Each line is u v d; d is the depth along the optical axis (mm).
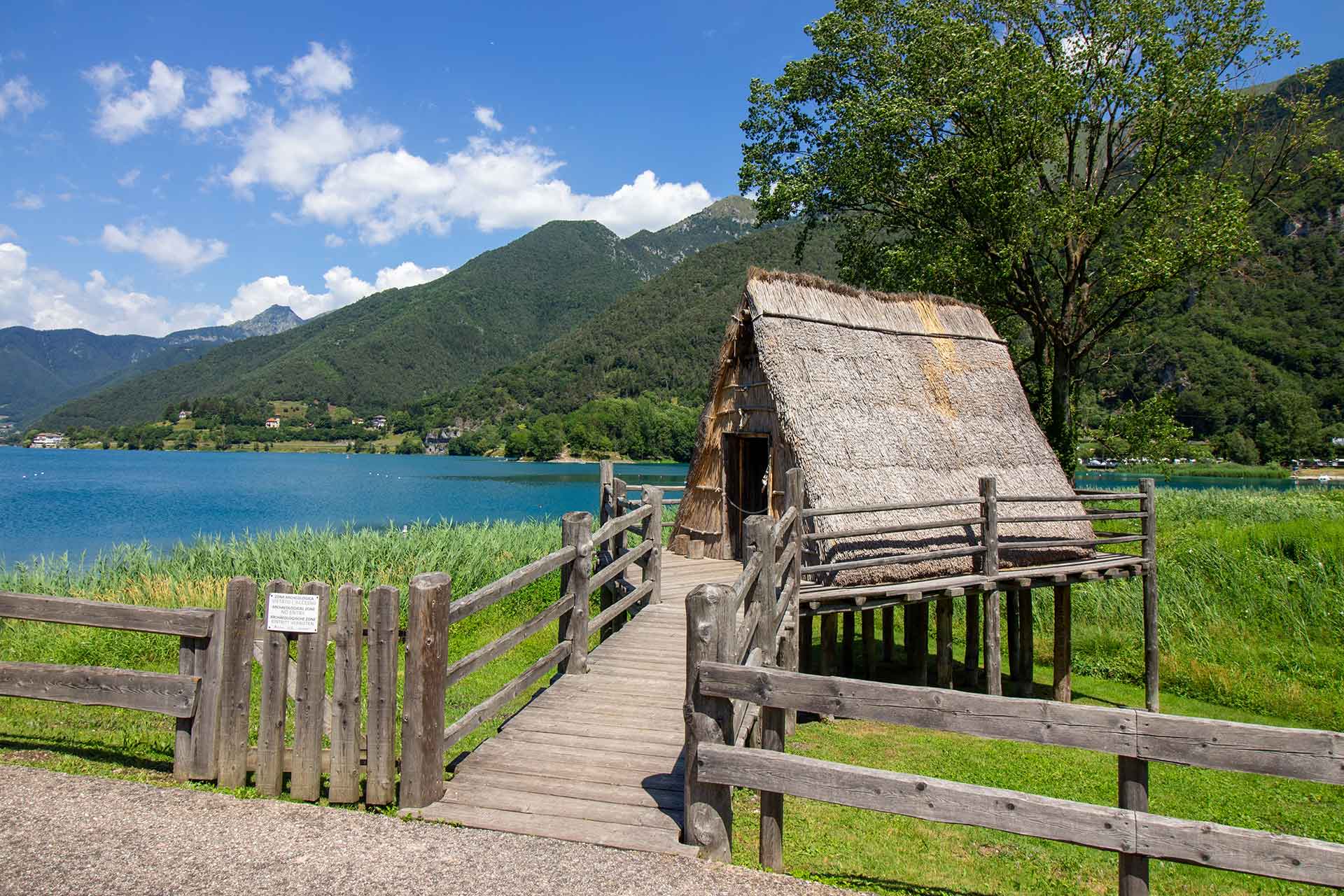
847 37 22531
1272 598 16078
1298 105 20500
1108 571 12133
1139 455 22328
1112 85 20203
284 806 4746
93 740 6316
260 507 53156
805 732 9883
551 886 3910
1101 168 22594
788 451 10984
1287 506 28375
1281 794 8656
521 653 11883
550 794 4953
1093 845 3574
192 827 4438
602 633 11469
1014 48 19781
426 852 4215
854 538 10109
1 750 5848
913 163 21969
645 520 9805
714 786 4328
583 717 6246
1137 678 14031
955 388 13203
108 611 5160
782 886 4016
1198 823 3443
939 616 11852
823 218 26250
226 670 5043
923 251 21438
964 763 8898
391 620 4816
